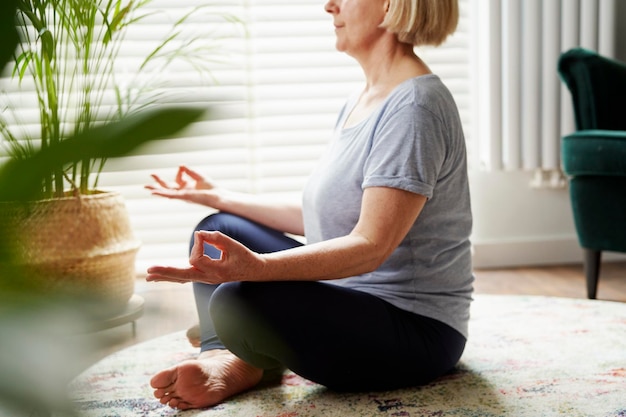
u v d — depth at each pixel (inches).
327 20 124.6
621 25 130.0
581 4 124.6
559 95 125.1
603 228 101.3
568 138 102.7
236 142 125.0
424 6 55.8
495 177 129.3
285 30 123.6
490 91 123.4
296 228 69.2
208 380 58.6
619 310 87.4
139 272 123.8
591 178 101.5
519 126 125.0
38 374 7.6
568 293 110.9
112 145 7.9
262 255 50.9
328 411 57.5
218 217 68.1
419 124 54.0
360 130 57.7
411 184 53.1
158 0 119.1
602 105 104.9
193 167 124.6
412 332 58.3
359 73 126.1
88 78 84.4
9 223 8.6
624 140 96.7
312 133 126.6
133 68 119.4
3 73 8.8
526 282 118.1
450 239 58.9
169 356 74.8
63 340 8.0
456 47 127.4
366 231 53.3
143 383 66.2
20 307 7.9
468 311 62.4
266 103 125.0
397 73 58.7
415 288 58.6
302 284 54.4
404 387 62.7
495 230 130.3
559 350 72.6
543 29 123.8
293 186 127.3
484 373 66.2
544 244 130.7
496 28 121.7
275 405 59.0
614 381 63.7
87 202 77.5
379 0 58.0
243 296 53.6
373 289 58.7
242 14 122.0
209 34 113.6
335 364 57.1
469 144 128.8
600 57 105.7
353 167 56.9
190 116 8.1
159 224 125.7
